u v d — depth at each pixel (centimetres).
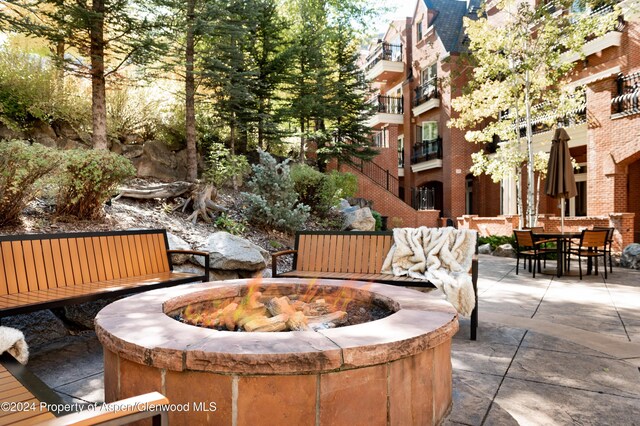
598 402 259
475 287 400
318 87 1462
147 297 279
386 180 1908
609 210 1142
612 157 1136
